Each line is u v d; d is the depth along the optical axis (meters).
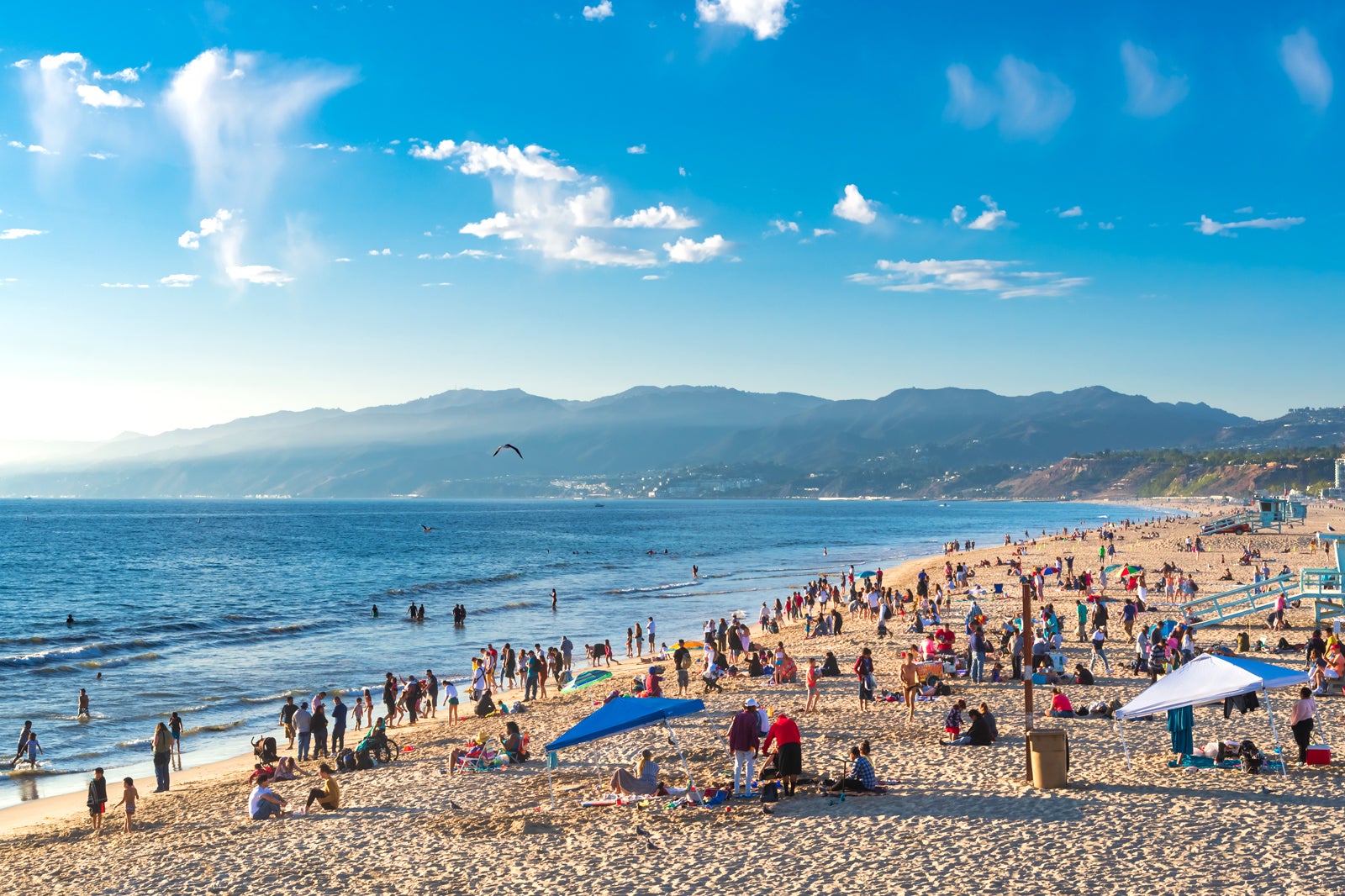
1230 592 44.12
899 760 20.84
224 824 19.97
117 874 16.86
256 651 50.69
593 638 54.97
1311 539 104.88
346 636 55.84
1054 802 16.91
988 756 20.73
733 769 20.88
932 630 45.91
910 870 14.11
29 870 17.67
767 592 78.50
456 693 32.41
